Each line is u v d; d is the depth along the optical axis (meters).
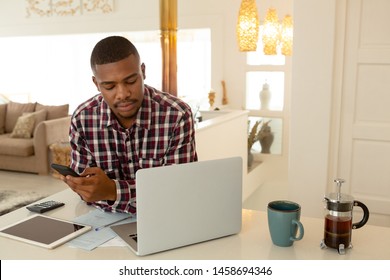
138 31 5.62
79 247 1.10
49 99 7.80
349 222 1.07
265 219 1.30
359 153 2.39
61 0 6.02
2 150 5.01
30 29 6.31
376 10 2.24
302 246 1.11
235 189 1.16
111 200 1.26
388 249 1.09
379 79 2.29
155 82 6.77
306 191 2.47
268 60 4.90
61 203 1.41
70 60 7.56
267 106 4.89
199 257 1.05
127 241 1.12
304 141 2.43
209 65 6.24
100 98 1.37
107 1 5.71
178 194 1.08
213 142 3.20
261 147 4.95
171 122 1.35
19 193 4.29
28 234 1.16
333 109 2.38
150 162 1.38
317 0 2.29
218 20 5.05
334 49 2.31
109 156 1.38
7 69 7.63
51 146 4.84
